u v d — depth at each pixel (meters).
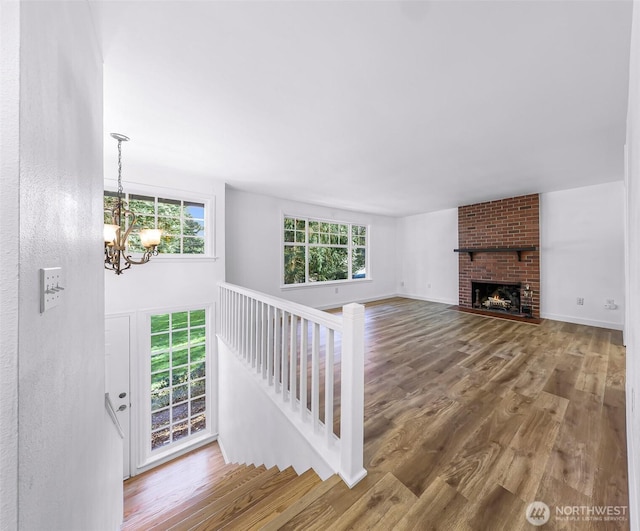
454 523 1.06
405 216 6.83
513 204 4.78
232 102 1.88
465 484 1.25
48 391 0.63
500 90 1.74
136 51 1.39
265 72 1.57
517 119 2.10
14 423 0.47
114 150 2.69
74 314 0.86
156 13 1.17
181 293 3.45
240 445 2.80
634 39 0.89
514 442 1.54
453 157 2.88
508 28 1.26
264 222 4.70
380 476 1.30
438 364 2.70
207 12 1.17
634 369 1.03
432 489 1.22
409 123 2.17
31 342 0.53
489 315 4.80
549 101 1.85
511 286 5.07
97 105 1.27
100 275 1.32
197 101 1.86
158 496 2.80
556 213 4.38
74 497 0.84
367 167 3.21
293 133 2.33
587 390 2.14
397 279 7.07
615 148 2.64
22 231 0.49
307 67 1.53
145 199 3.29
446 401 2.00
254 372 2.43
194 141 2.49
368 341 3.44
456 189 4.23
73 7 0.89
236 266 4.38
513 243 4.79
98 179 1.28
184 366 3.59
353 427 1.25
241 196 4.43
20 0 0.49
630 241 1.46
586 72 1.56
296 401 1.88
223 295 3.51
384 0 1.11
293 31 1.28
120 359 3.07
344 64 1.51
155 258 3.28
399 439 1.58
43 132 0.61
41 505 0.58
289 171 3.36
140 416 3.17
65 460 0.75
